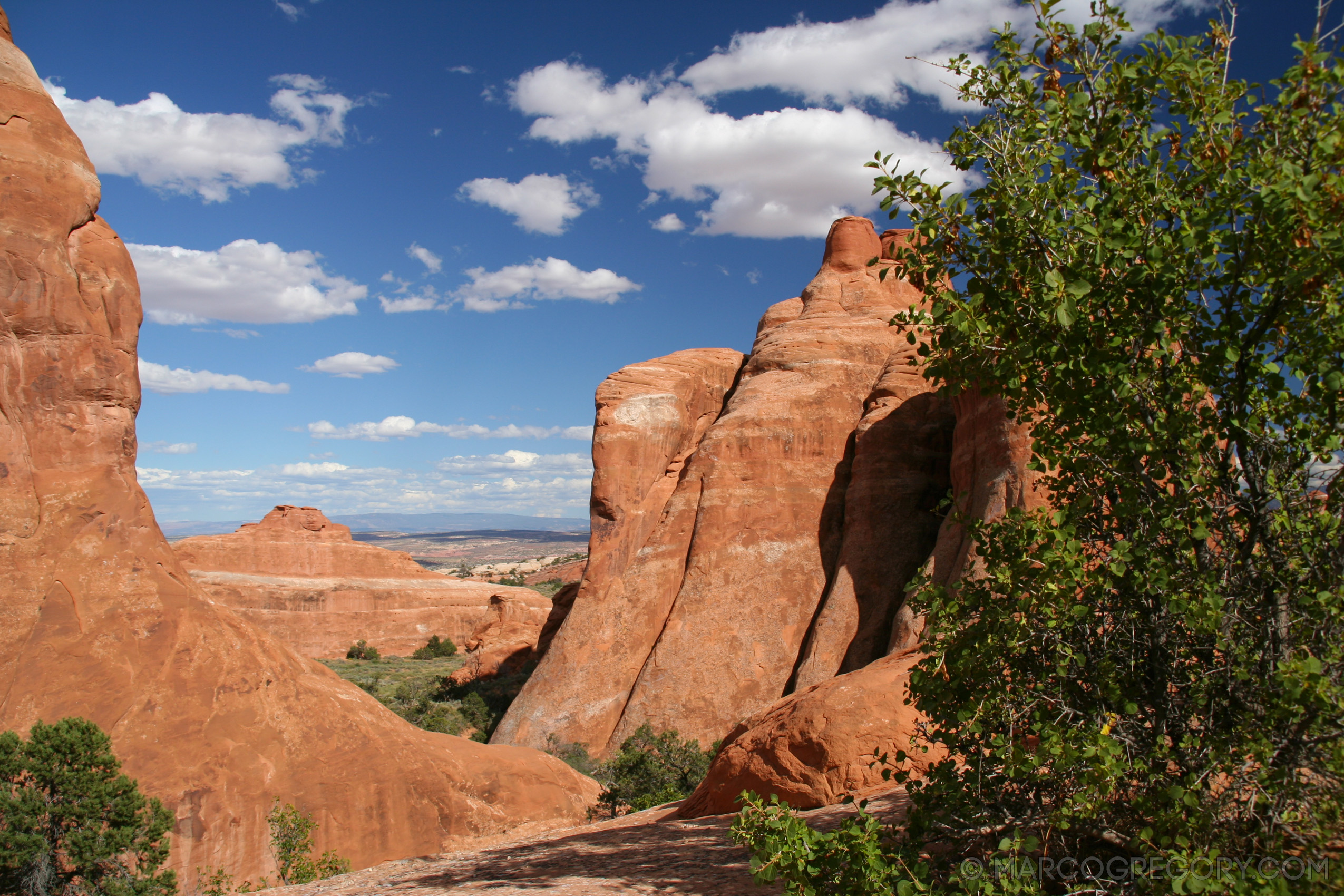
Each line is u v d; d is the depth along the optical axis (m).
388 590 96.94
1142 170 6.25
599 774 35.62
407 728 27.38
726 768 14.02
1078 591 6.95
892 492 41.03
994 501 30.30
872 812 10.46
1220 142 6.03
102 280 28.34
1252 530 5.98
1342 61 5.41
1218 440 6.28
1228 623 5.95
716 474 44.91
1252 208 5.80
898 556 39.75
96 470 26.83
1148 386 6.21
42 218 27.14
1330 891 5.08
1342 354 5.64
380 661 87.94
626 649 43.16
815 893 6.46
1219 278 6.08
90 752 18.73
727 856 10.25
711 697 39.94
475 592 103.06
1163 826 5.70
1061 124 6.55
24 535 24.98
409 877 12.70
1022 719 6.66
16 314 26.20
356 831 24.11
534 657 63.78
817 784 12.33
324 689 26.77
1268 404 6.20
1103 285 6.41
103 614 24.97
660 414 49.38
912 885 6.13
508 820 26.16
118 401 27.88
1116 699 6.05
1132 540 6.21
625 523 46.62
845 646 38.34
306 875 21.14
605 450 47.84
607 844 12.44
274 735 24.83
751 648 41.00
